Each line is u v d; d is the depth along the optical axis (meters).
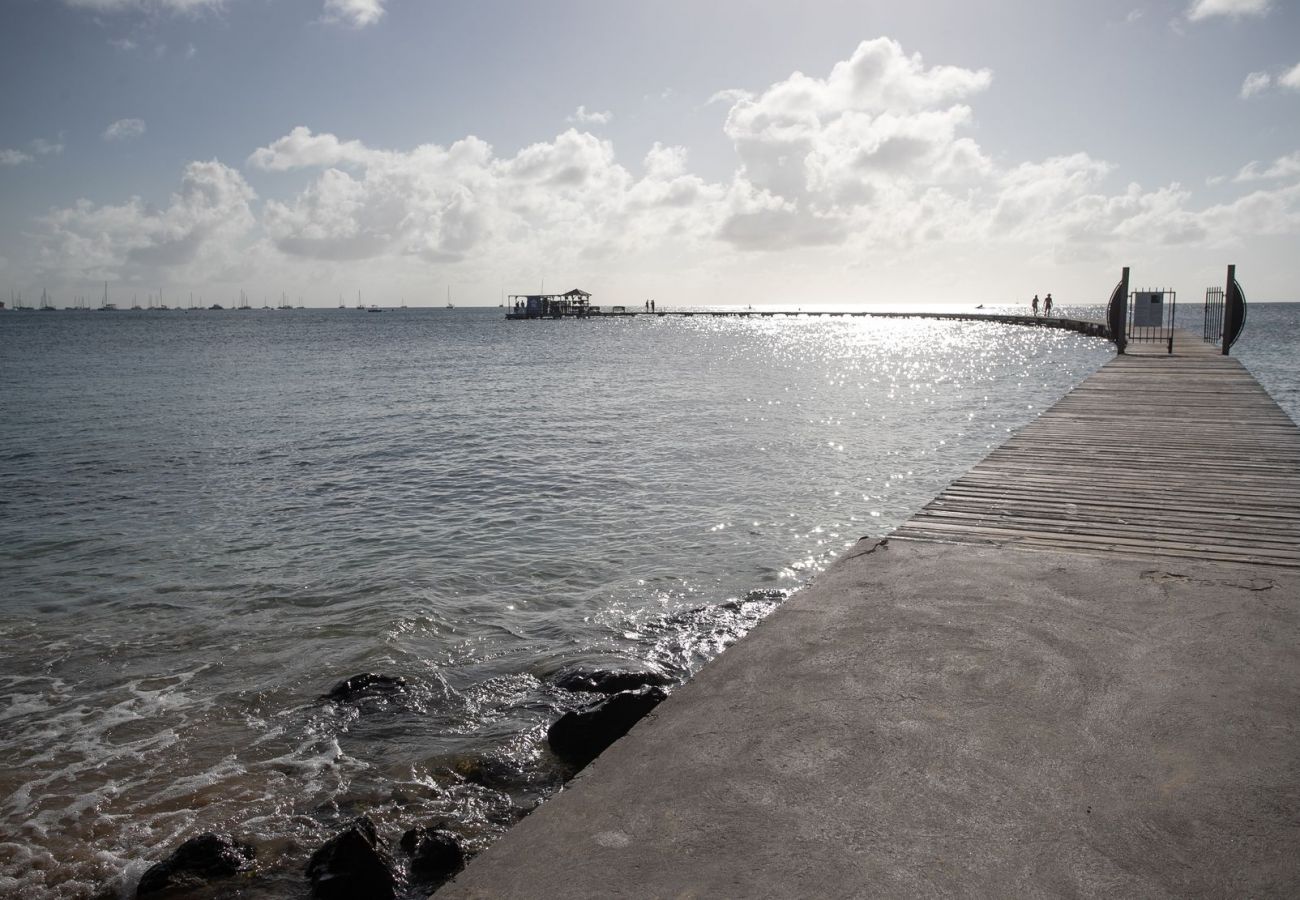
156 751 6.02
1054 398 29.27
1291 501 6.82
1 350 63.28
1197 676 3.29
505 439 20.44
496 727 6.30
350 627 8.32
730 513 12.84
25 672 7.36
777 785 2.54
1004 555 5.09
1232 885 2.06
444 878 4.57
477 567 10.25
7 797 5.46
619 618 8.58
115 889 4.59
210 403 28.77
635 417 24.62
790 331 104.69
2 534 11.98
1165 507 6.61
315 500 14.02
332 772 5.73
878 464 16.81
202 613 8.76
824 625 3.88
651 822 2.36
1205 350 25.66
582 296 144.75
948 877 2.09
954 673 3.33
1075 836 2.26
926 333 95.44
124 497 14.35
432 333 102.19
